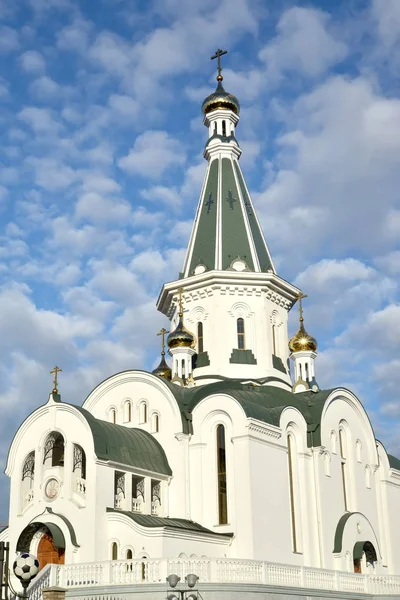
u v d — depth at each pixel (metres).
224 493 45.59
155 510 45.22
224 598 33.44
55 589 32.94
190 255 59.41
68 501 41.53
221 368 54.69
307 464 49.41
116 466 42.41
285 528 45.72
